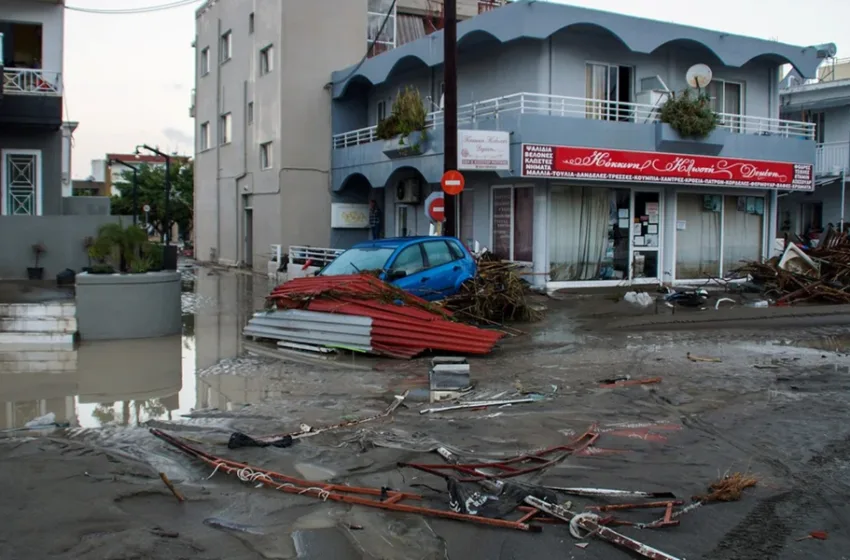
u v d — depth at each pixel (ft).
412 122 66.69
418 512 16.43
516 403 26.37
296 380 30.45
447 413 25.11
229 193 103.81
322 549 14.71
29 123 62.03
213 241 111.24
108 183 256.73
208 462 19.40
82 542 14.51
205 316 50.57
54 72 64.18
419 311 36.09
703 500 17.26
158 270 43.09
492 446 21.35
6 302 40.47
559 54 62.85
